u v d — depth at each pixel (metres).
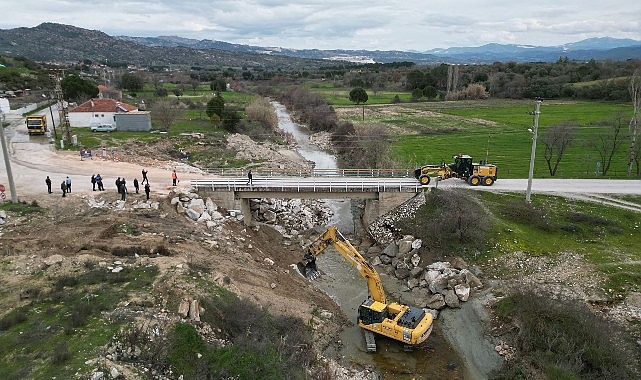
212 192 43.81
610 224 38.66
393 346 28.23
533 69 146.75
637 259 34.19
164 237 33.22
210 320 23.95
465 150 73.31
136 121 72.44
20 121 74.44
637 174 53.31
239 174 51.56
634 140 52.41
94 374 18.12
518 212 40.62
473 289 33.81
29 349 19.66
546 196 43.94
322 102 121.69
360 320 28.98
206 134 75.94
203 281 26.98
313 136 97.62
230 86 160.75
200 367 20.41
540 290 31.00
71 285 25.44
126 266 27.61
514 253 36.44
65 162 51.94
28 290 24.67
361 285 36.50
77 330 21.03
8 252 28.48
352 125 88.75
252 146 75.38
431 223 40.22
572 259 35.00
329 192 44.62
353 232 47.09
